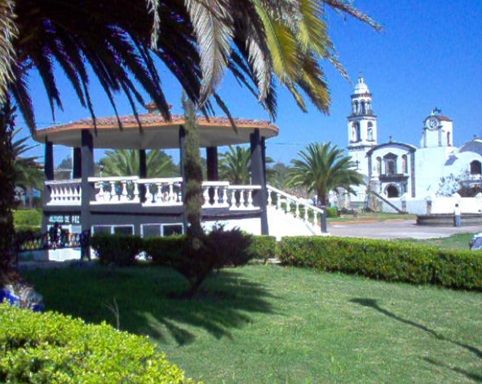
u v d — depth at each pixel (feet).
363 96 326.85
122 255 54.03
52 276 47.01
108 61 30.14
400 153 286.66
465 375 22.67
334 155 180.96
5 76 15.93
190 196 39.65
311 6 19.67
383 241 49.32
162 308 33.76
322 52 20.21
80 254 63.41
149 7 23.49
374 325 30.86
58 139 73.56
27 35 26.50
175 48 28.40
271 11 18.90
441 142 277.03
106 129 66.54
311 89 23.88
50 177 72.43
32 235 62.95
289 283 45.11
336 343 27.04
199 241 37.32
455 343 27.40
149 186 64.59
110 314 31.71
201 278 37.93
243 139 78.38
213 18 17.78
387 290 42.52
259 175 69.05
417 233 111.96
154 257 54.90
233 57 26.58
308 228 71.20
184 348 25.70
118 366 12.26
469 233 106.93
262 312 33.45
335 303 36.99
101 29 28.27
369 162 295.48
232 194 67.00
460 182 266.36
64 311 32.22
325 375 22.26
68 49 30.58
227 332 28.60
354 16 22.54
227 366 23.20
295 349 25.77
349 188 190.60
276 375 22.13
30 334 14.61
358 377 22.11
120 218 64.69
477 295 40.63
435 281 44.16
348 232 117.08
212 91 17.67
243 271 51.67
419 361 24.45
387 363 24.04
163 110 33.86
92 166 65.77
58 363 12.78
